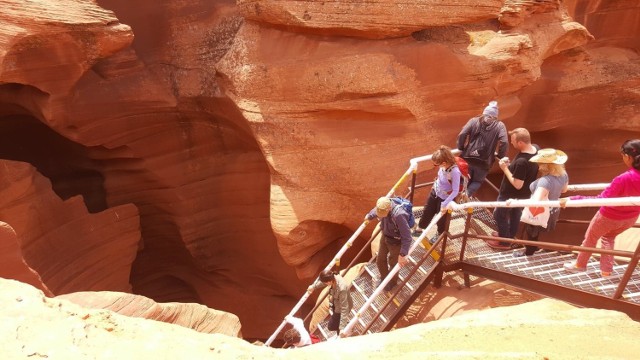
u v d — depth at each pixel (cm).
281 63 890
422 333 424
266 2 866
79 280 1039
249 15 901
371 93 867
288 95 896
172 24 1117
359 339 426
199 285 1316
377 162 895
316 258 998
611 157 1205
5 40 838
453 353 374
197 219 1215
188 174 1188
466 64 893
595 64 1166
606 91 1149
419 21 859
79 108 1014
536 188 577
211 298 1301
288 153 905
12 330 330
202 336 376
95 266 1082
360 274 730
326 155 898
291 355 371
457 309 642
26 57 880
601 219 493
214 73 1089
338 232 977
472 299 649
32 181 934
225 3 1134
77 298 559
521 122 1138
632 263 454
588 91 1143
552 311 484
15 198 895
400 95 875
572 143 1208
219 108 1073
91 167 1204
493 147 669
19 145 1173
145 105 1087
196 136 1166
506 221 661
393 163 895
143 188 1200
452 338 412
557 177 575
